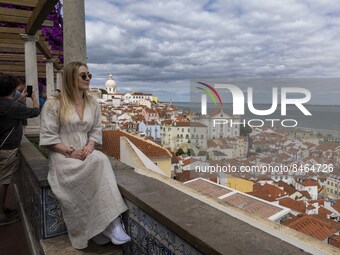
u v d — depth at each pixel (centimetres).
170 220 144
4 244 310
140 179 220
